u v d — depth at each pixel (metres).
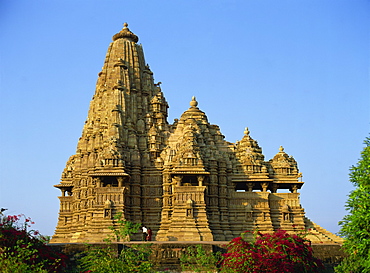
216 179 74.94
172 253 50.41
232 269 41.03
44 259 41.91
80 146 83.25
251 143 79.94
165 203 74.62
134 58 87.06
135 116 81.62
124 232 52.19
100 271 39.41
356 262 44.56
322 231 76.25
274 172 77.69
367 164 45.50
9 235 40.88
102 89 85.12
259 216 74.56
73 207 80.62
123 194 71.81
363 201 44.56
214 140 81.25
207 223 70.19
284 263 40.97
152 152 78.62
